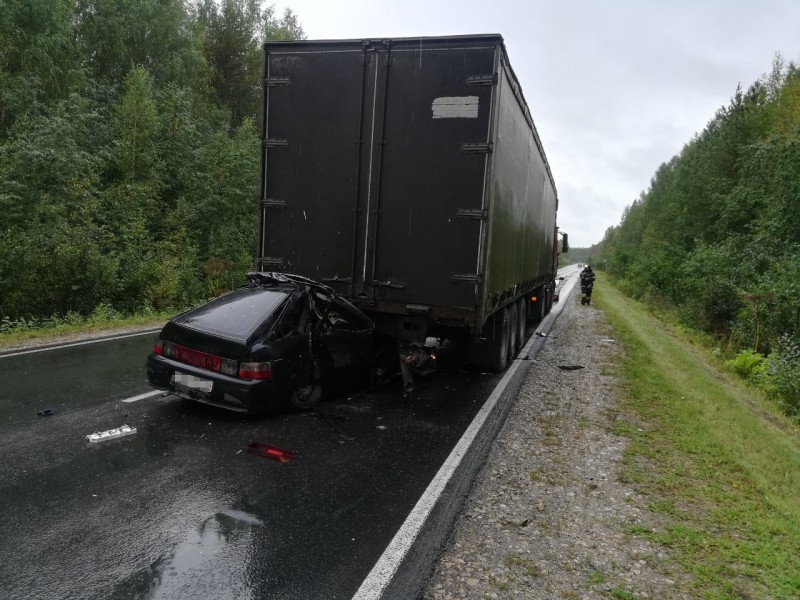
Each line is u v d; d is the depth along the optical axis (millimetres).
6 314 12773
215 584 2965
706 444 5844
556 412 6918
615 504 4352
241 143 25141
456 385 8086
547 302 19172
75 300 14102
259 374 5320
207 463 4555
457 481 4598
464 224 6309
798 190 17531
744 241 21641
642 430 6309
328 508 3953
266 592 2928
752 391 11414
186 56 29312
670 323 23422
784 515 4320
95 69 26094
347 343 6531
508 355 9859
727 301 20047
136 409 5820
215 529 3543
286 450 4949
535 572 3355
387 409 6555
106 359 8234
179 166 22734
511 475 4855
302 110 6766
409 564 3312
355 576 3143
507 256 7992
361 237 6695
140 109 21125
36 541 3262
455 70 6188
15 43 19750
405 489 4367
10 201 13711
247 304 5914
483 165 6188
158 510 3732
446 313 6457
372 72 6457
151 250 18625
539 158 11805
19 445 4695
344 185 6695
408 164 6438
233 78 37344
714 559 3590
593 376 9195
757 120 27734
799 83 24953
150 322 12414
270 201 6992
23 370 7273
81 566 3043
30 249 13227
